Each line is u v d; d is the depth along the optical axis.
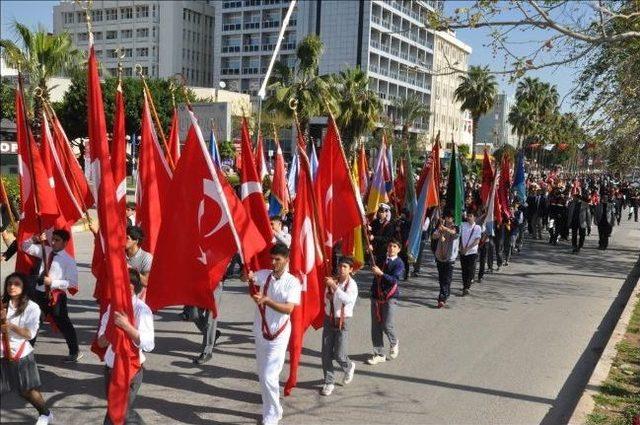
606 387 6.74
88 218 7.81
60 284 7.16
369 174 17.81
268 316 5.68
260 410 6.21
